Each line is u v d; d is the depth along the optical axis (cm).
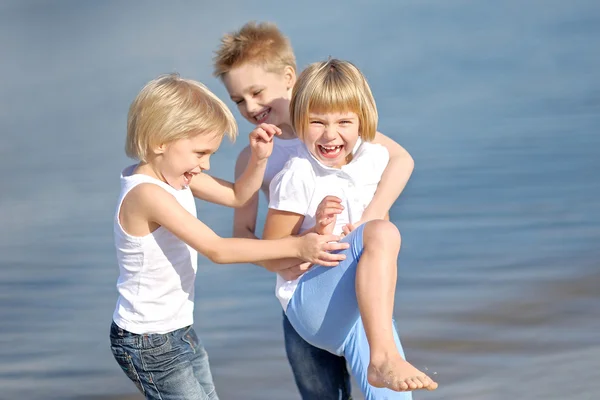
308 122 696
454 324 1098
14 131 2708
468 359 991
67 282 1390
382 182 754
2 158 2352
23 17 5247
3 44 4456
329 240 662
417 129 2258
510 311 1130
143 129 653
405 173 766
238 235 787
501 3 4438
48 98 3216
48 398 995
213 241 654
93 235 1647
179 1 5203
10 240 1628
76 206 1853
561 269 1281
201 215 1625
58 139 2567
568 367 951
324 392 751
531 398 883
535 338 1038
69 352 1127
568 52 3253
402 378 596
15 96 3294
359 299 632
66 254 1533
